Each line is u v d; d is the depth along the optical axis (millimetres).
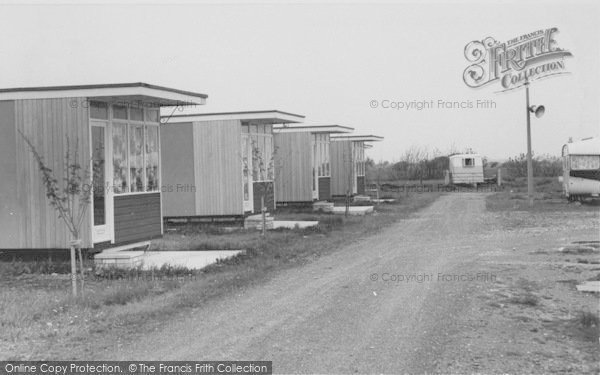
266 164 22078
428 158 51281
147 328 7922
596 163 27516
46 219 12562
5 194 12672
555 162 49250
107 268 11914
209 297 9609
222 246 14961
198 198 20062
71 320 8297
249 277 11125
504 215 23188
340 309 8797
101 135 12852
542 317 8328
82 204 11594
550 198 31562
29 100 12453
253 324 8055
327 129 27719
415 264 12508
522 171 49562
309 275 11477
